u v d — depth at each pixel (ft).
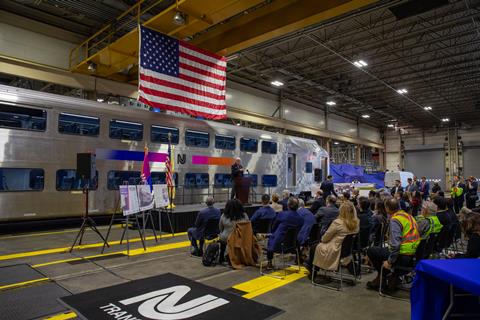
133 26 45.96
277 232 19.15
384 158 130.31
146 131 37.50
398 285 17.29
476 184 48.52
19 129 29.01
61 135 31.40
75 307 13.80
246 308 13.98
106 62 41.45
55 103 31.24
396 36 51.65
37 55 43.19
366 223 19.75
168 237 29.76
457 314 9.90
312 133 90.33
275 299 15.21
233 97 69.00
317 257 17.08
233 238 20.54
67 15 43.98
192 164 41.34
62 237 28.84
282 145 55.26
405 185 77.82
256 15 35.73
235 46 38.42
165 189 28.76
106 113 34.55
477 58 59.77
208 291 15.97
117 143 35.09
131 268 19.84
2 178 27.96
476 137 114.21
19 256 22.16
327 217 20.48
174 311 13.55
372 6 40.65
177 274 18.76
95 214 33.12
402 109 98.48
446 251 23.18
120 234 30.78
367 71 63.62
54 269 19.30
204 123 43.34
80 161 24.31
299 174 59.06
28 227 32.32
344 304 14.70
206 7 30.40
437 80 71.46
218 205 39.83
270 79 71.77
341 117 104.42
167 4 41.73
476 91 80.18
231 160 46.11
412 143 127.65
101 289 15.99
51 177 30.55
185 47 35.32
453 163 117.60
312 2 31.83
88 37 48.08
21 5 40.83
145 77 31.53
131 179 35.76
